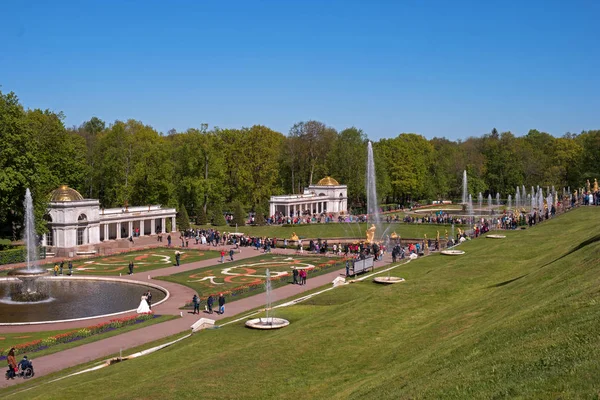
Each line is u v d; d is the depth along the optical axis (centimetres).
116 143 16662
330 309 4900
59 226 11388
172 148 18962
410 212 19312
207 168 16500
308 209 18412
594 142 19550
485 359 2428
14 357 4519
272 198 17300
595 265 3566
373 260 8981
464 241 9425
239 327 4894
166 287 7956
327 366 3347
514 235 8225
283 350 3659
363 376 3038
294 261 10194
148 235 14125
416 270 7212
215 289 7750
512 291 4000
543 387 1911
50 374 4250
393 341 3656
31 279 7544
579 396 1750
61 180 13612
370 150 15025
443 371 2505
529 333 2559
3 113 10088
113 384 3503
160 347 4634
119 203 15225
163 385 3195
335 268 9294
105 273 9131
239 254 11175
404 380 2605
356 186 19650
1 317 6312
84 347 4991
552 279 3784
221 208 16138
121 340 5206
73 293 7700
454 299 4681
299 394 2952
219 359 3619
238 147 17425
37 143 11450
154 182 15688
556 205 13188
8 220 11412
